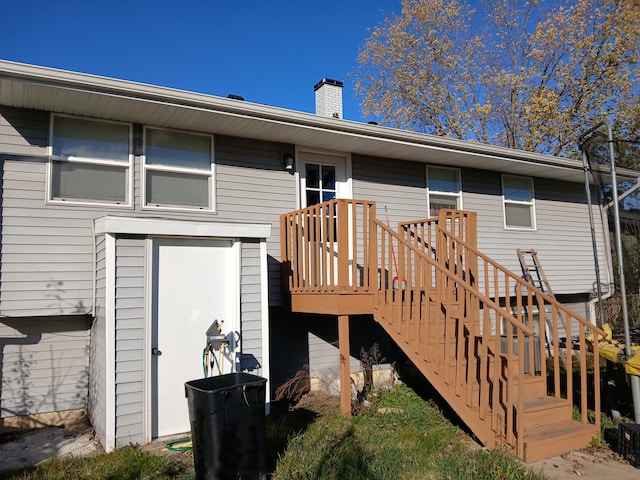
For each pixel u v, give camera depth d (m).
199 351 5.38
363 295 5.84
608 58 16.83
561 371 8.40
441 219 6.26
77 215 5.70
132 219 4.96
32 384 5.52
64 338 5.74
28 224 5.43
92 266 5.71
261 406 3.79
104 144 6.01
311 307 6.22
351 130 7.00
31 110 5.61
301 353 7.42
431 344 5.28
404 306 5.45
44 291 5.43
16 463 4.42
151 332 5.04
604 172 6.73
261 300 5.79
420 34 19.95
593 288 10.93
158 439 4.99
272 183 7.21
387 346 8.20
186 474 4.05
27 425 5.45
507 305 5.73
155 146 6.37
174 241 5.36
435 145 7.93
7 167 5.41
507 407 4.43
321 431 5.02
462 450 4.50
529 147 17.89
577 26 17.19
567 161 9.54
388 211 8.35
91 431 5.31
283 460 4.23
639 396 4.91
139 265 5.03
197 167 6.64
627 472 4.07
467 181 9.41
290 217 6.85
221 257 5.64
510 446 4.41
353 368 7.85
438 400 6.40
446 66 19.95
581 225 11.11
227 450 3.56
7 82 4.84
